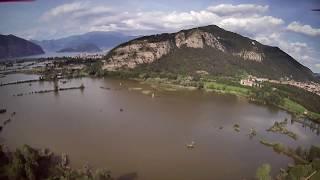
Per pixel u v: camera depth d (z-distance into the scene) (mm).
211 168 198375
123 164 196875
